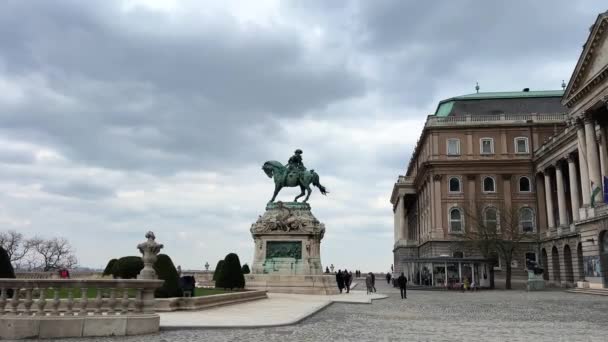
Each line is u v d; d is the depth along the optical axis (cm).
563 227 6281
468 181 7525
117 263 3025
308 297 3212
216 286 3284
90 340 1255
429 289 5391
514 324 1812
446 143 7650
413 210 10462
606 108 5184
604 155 5391
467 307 2734
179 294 2120
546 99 8050
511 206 6788
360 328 1634
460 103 8225
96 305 1368
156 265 2100
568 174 7138
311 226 3697
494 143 7562
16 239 8531
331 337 1397
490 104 8119
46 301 1338
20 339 1261
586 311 2458
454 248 7238
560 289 5450
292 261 3647
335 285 3769
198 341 1266
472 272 5697
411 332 1534
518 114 7688
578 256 5819
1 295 1322
